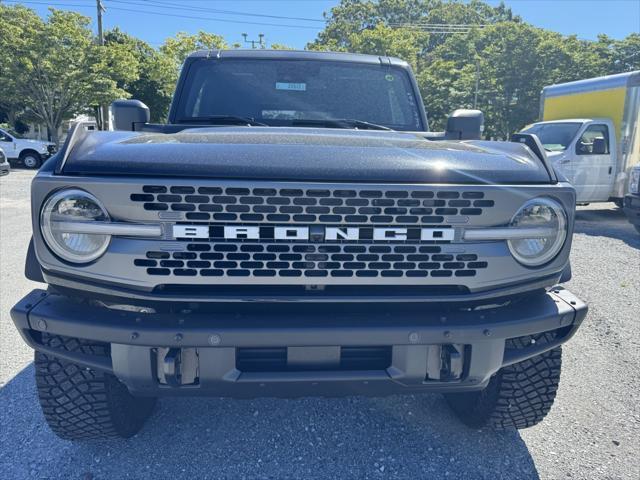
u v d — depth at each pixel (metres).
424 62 37.72
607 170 10.63
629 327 4.49
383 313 2.06
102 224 1.88
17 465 2.59
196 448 2.76
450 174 2.00
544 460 2.69
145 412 2.98
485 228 2.02
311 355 2.02
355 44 32.25
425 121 3.75
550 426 3.00
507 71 29.14
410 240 1.97
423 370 2.10
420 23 62.25
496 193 2.01
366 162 2.01
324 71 3.73
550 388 2.58
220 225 1.90
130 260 1.92
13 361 3.68
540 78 28.91
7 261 6.29
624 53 31.86
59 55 24.02
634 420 3.05
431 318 2.05
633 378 3.56
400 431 2.95
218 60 3.73
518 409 2.65
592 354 3.95
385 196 1.93
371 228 1.95
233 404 3.22
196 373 2.05
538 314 2.14
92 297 2.00
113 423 2.58
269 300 1.95
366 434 2.92
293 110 3.59
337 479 2.54
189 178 1.89
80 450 2.72
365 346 2.05
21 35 23.67
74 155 2.01
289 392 2.10
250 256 1.92
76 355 2.14
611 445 2.81
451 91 29.70
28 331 2.09
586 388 3.42
